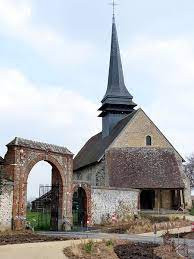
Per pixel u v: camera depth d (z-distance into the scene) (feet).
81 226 86.89
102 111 153.07
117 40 157.48
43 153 80.18
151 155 131.54
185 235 68.18
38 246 45.65
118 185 121.39
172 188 121.70
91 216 90.38
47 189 87.76
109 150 131.44
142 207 127.95
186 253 48.19
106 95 148.25
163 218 96.22
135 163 128.16
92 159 138.41
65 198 83.61
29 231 71.31
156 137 137.59
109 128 147.33
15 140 75.41
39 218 95.91
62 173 83.87
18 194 73.87
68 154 85.97
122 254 45.50
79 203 93.50
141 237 66.03
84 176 147.13
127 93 149.59
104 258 42.22
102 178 129.49
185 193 131.64
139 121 137.49
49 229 82.84
